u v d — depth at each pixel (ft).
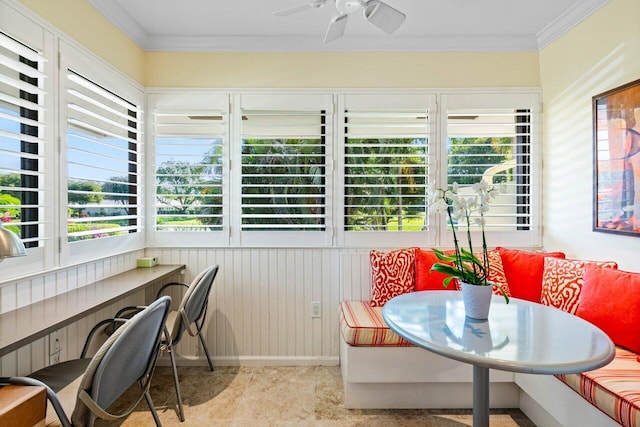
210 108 9.04
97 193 6.93
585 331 4.57
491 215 9.13
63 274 6.22
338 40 8.93
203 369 8.83
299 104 9.07
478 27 8.50
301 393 7.64
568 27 8.05
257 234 9.07
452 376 6.88
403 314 5.33
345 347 7.22
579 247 7.89
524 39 9.00
